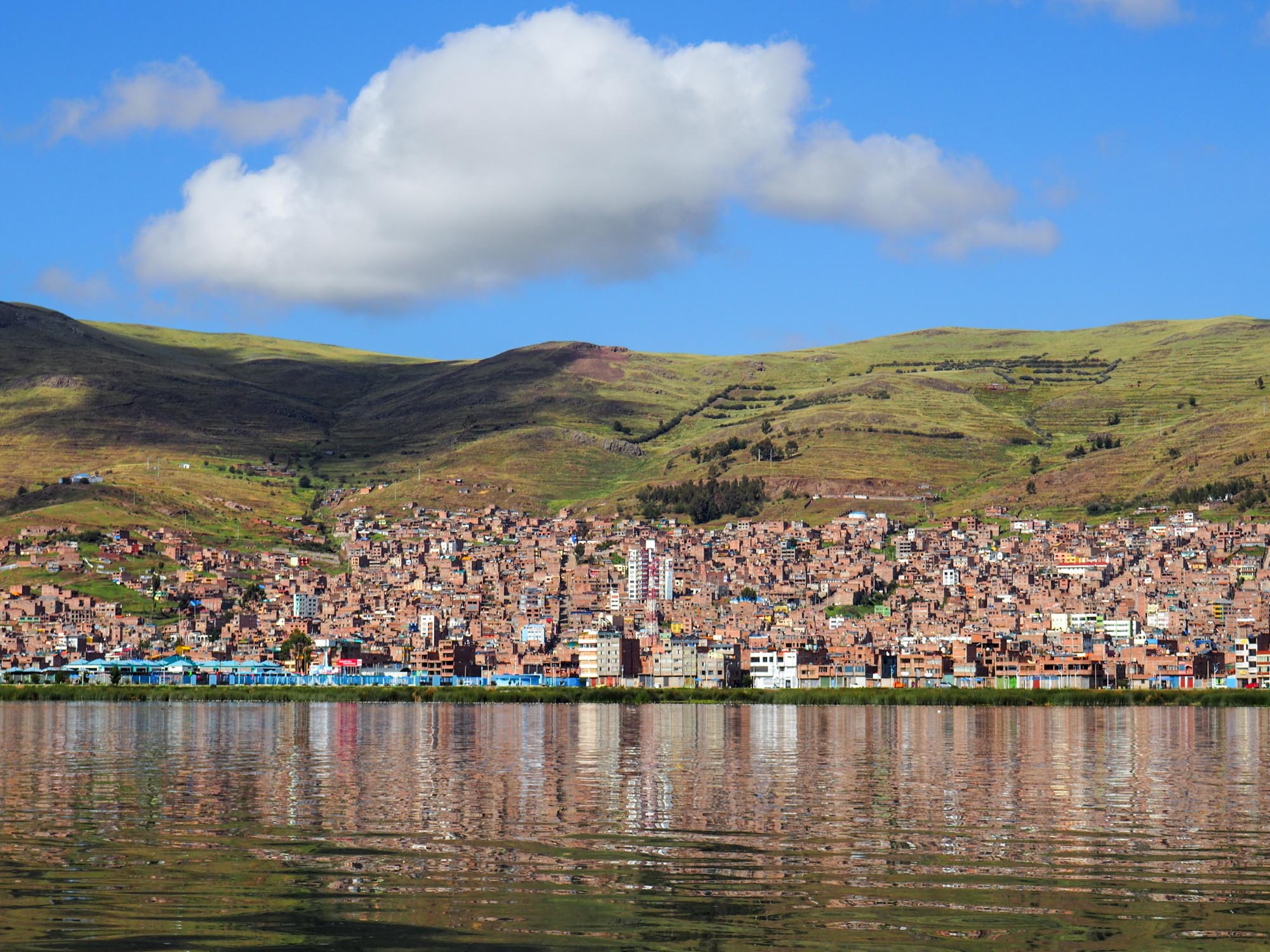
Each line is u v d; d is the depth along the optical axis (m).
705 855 94.50
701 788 140.00
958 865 90.88
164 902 78.56
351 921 73.94
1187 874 87.81
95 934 70.94
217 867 89.38
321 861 91.75
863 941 70.12
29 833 104.88
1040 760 178.50
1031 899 79.81
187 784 142.88
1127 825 110.69
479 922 73.75
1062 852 96.25
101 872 87.62
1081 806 124.25
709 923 73.88
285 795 132.12
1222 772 159.88
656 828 107.88
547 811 119.19
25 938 70.06
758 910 76.75
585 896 80.25
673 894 81.06
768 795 132.50
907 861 92.25
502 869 88.62
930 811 119.94
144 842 99.94
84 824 109.75
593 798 130.00
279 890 81.88
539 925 73.12
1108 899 80.00
